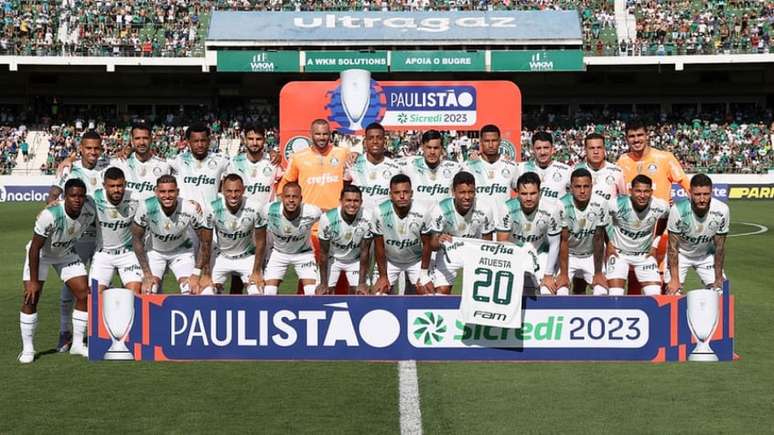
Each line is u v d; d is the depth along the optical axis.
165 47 44.97
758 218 31.02
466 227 10.37
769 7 47.69
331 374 9.12
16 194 40.97
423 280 10.43
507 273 9.35
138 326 9.62
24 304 9.67
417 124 18.25
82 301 9.94
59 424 7.44
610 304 9.43
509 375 9.11
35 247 9.51
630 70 46.53
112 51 44.56
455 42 43.91
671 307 9.48
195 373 9.14
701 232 10.59
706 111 49.09
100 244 10.40
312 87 18.05
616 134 46.62
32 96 48.44
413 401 8.12
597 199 10.72
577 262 11.30
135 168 11.48
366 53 43.09
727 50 44.81
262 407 7.95
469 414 7.71
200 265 10.75
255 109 48.84
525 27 44.34
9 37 46.34
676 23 47.31
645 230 10.93
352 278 10.91
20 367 9.41
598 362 9.62
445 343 9.48
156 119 48.22
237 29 44.62
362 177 12.05
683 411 7.81
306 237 11.01
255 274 10.64
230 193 10.58
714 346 9.56
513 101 18.16
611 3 48.34
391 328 9.49
